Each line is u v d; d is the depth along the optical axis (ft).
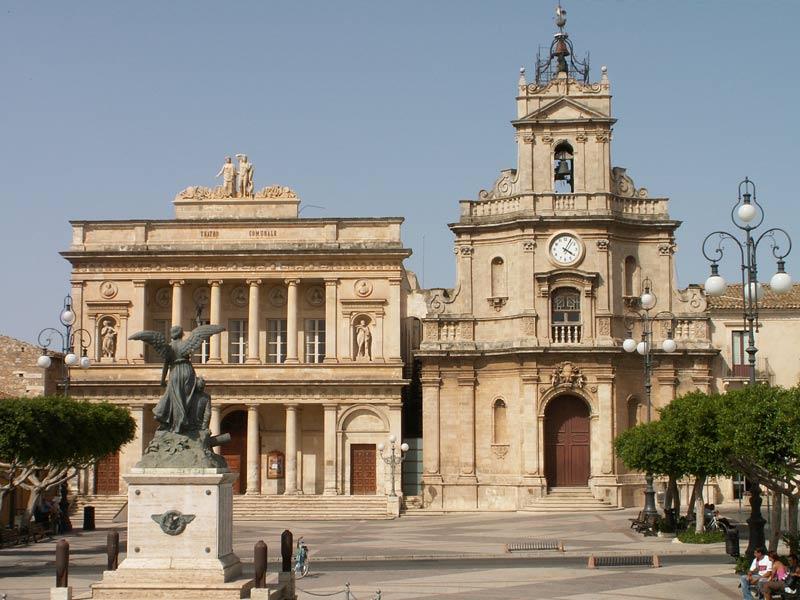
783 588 106.52
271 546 176.45
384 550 169.37
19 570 146.72
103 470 257.75
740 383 256.73
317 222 262.26
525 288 250.78
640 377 253.65
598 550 165.68
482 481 253.24
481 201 260.62
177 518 97.30
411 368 290.56
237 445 264.11
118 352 261.03
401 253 257.75
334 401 255.70
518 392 249.75
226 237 263.29
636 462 183.42
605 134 254.68
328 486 253.03
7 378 246.68
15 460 178.19
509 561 155.22
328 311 258.98
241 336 267.18
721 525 176.96
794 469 122.72
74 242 264.11
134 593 94.79
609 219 250.78
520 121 254.88
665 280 256.93
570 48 266.98
